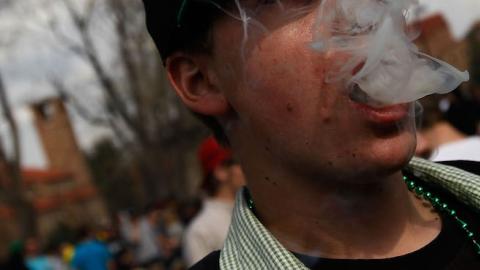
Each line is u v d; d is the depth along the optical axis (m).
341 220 1.05
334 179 1.01
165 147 23.94
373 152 0.96
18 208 20.72
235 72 1.07
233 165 3.24
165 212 12.27
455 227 1.09
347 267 1.03
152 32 1.19
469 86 3.04
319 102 0.98
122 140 23.61
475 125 2.93
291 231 1.08
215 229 3.17
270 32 1.01
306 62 0.99
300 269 1.02
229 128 1.14
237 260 1.10
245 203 1.16
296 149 1.01
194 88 1.16
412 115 0.99
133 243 12.01
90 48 20.48
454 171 1.15
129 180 34.12
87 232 9.35
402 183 1.09
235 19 1.04
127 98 22.27
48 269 10.43
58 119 35.53
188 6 1.09
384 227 1.05
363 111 0.96
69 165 35.31
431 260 1.04
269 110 1.03
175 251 10.18
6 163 20.61
